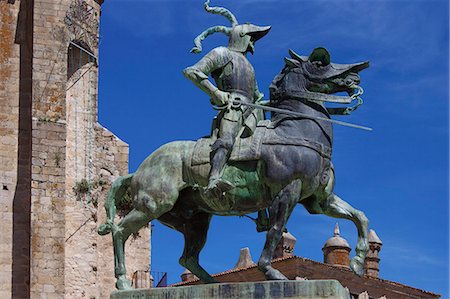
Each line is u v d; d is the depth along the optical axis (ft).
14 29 179.73
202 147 76.74
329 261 185.47
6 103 176.55
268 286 71.36
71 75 186.80
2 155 174.19
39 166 171.12
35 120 172.55
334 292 70.38
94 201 184.14
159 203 77.15
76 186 183.01
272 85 77.97
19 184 173.58
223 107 76.43
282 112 76.13
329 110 78.33
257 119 76.84
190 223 79.36
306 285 70.85
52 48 176.76
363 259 75.97
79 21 182.60
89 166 185.68
